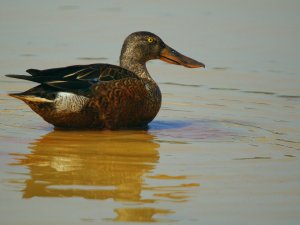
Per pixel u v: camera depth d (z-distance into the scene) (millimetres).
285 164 11695
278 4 25547
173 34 21797
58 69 13508
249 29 22594
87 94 13430
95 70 13750
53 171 11164
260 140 13297
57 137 13328
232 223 9141
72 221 9109
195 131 14008
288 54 20156
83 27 22562
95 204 9727
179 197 10031
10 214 9305
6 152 12219
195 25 22875
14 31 22000
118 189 10336
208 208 9656
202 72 19000
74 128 13969
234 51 20453
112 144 12914
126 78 13891
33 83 18000
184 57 15539
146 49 15125
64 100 13273
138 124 14320
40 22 23000
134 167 11453
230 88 17562
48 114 13422
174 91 17375
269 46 20891
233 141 13211
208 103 16391
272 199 10000
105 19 23438
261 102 16391
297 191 10320
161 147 12750
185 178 10883
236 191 10312
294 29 22531
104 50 20281
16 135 13422
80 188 10375
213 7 25266
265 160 11930
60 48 20484
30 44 20844
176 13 24328
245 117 15219
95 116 13648
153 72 19203
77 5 25344
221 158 12016
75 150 12445
